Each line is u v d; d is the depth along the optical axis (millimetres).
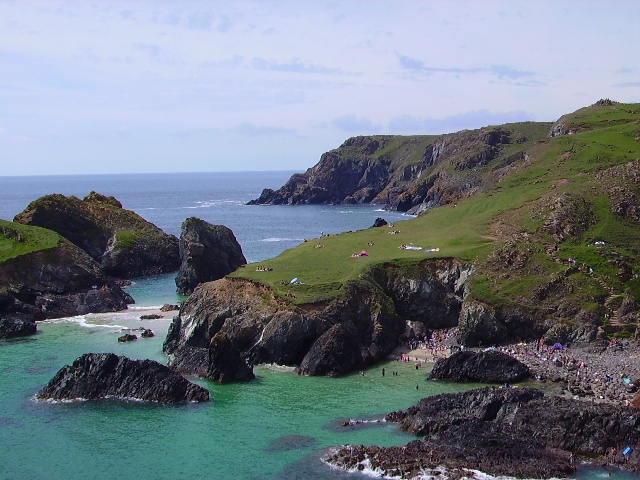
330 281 100938
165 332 108688
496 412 66812
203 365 86438
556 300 97812
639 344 90000
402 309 105375
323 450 62438
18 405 75312
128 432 67875
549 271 103562
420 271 108062
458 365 82250
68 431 68375
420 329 101500
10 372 87562
